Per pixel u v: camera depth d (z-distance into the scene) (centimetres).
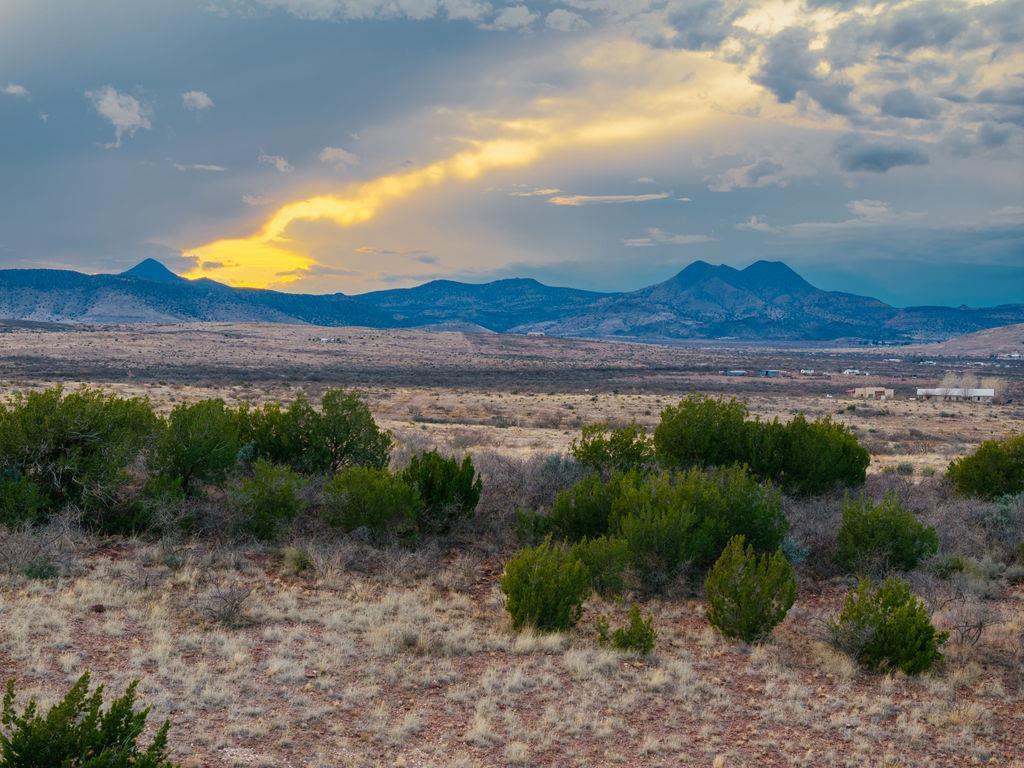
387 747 877
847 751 936
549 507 2059
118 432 1747
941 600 1493
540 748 898
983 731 1003
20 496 1566
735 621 1315
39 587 1273
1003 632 1350
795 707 1048
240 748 842
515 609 1299
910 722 1022
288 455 2192
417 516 1827
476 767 844
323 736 890
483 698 1016
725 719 1011
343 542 1686
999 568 1756
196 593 1338
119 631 1125
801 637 1348
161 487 1694
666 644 1284
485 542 1827
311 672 1064
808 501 2217
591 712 1002
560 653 1214
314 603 1354
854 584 1659
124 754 603
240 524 1700
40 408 1683
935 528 1861
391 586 1495
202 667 1024
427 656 1156
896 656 1202
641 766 877
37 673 956
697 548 1577
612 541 1523
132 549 1568
